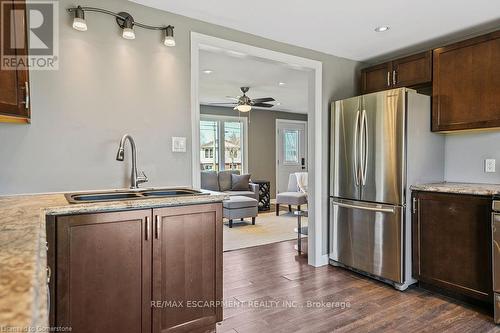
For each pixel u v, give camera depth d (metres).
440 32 2.91
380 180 2.96
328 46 3.27
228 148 7.88
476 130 2.82
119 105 2.31
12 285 0.52
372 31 2.89
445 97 2.90
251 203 5.70
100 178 2.24
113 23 2.28
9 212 1.31
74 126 2.16
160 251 1.83
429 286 2.83
